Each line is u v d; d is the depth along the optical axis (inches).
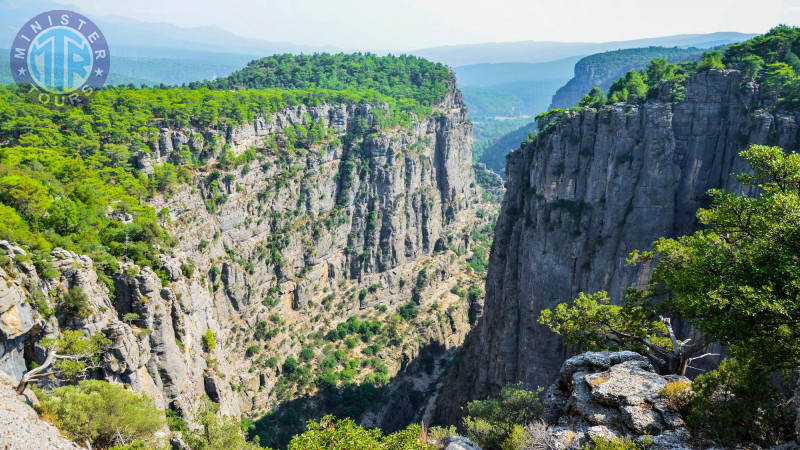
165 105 4874.5
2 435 1239.5
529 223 3973.9
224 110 5162.4
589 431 1136.8
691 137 3380.9
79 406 1612.9
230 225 4982.8
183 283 2763.3
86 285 2172.7
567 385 1360.7
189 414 2571.4
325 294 6289.4
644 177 3408.0
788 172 1079.0
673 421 1095.0
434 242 7652.6
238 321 5059.1
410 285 7111.2
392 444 1248.8
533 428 1267.2
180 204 4357.8
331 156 6318.9
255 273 5295.3
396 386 5634.8
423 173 7391.7
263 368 5152.6
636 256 1604.3
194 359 2839.6
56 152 3698.3
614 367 1280.8
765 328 1045.2
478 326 4970.5
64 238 2405.3
